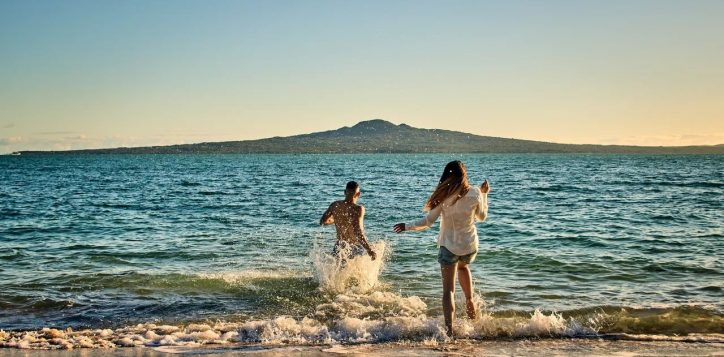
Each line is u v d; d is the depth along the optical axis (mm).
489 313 7023
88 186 40969
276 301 7734
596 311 7039
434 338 6062
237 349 5695
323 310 7270
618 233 14312
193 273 9562
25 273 9609
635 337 6035
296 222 17641
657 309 7090
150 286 8594
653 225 16000
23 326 6633
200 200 27078
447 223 6305
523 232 14680
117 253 11688
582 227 15695
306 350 5637
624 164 111312
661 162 128250
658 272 9391
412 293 8109
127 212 21188
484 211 6312
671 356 5312
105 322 6812
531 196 28500
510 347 5703
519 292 8047
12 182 47312
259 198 28219
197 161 159500
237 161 157750
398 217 19203
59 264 10500
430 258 10773
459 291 8078
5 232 15328
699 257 10727
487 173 65625
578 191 32312
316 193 32125
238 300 7809
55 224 17203
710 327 6387
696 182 41500
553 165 105625
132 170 83812
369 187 38344
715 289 8156
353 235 8547
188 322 6816
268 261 10789
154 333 6215
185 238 14016
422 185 41031
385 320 6527
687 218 17719
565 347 5688
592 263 10172
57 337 6133
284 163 131625
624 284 8555
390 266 10039
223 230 15664
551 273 9352
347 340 6043
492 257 10797
